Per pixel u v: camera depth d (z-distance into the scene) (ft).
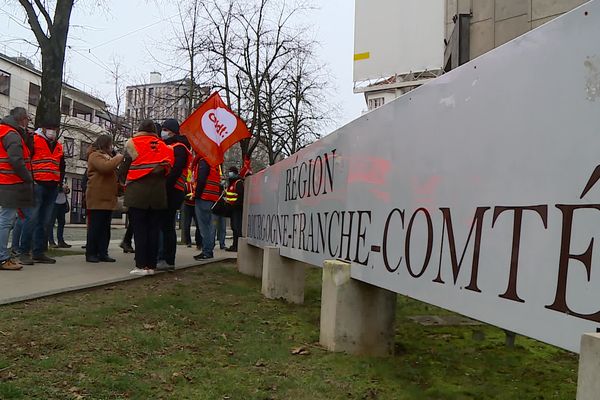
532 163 6.59
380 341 13.17
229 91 58.65
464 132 8.14
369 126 11.96
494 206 7.33
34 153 22.94
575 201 5.89
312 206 16.11
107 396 9.46
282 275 19.97
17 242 25.30
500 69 7.27
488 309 7.38
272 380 10.83
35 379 9.90
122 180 21.88
